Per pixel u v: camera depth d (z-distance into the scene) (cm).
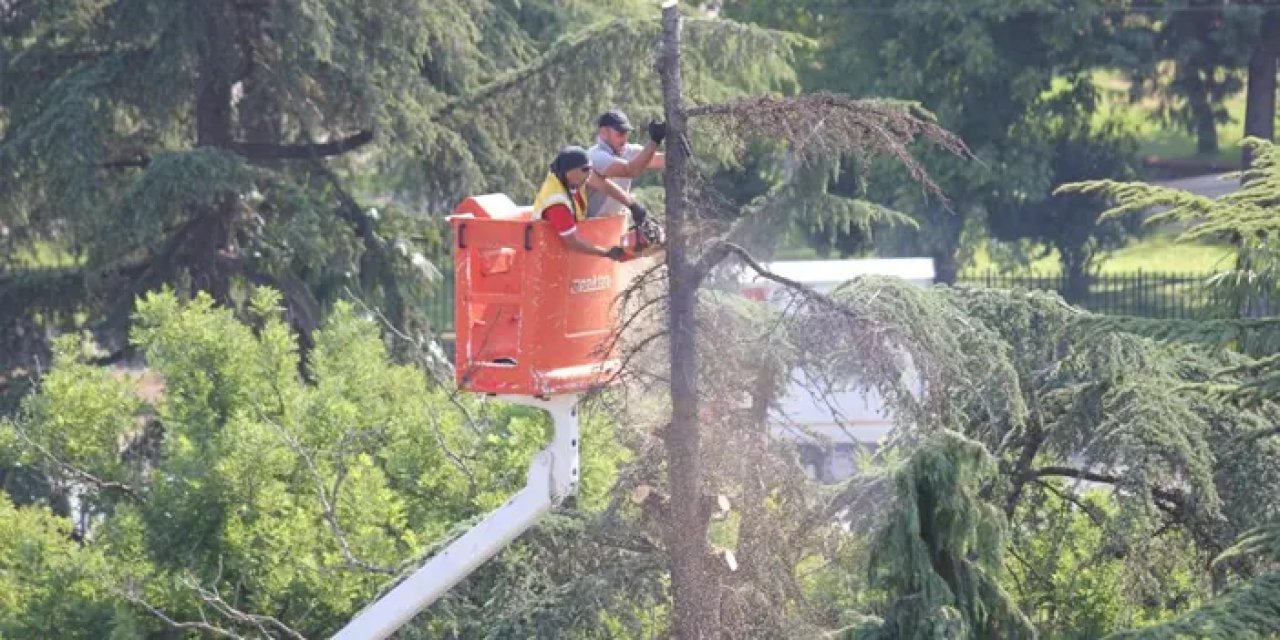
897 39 14475
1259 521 5053
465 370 3962
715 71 8700
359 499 5394
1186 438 4922
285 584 5322
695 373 4019
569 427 4103
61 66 9138
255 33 8850
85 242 8831
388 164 9556
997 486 5222
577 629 4450
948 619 4084
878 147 3922
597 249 3912
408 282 8950
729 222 4259
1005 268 14975
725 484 4309
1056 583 5484
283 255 8638
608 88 8675
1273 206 5128
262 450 5494
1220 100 16738
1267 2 15825
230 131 9088
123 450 6719
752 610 4309
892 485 4303
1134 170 15200
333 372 6112
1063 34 14350
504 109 8906
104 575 5375
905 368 4331
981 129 14425
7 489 7069
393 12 8694
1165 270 16525
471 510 5553
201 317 5959
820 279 8300
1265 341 4166
